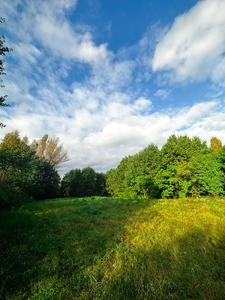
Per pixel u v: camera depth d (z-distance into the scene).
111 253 4.98
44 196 31.75
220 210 9.78
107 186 42.38
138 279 3.66
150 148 24.12
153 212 10.50
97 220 8.80
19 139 28.17
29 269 4.04
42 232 6.62
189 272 3.91
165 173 19.55
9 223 7.27
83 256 4.77
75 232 6.81
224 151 16.52
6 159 14.59
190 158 19.62
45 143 35.84
